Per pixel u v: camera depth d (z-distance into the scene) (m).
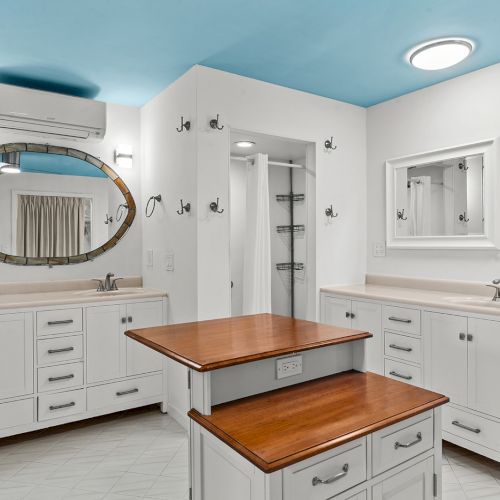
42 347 2.61
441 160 3.07
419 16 2.18
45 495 2.08
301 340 1.50
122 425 2.89
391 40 2.44
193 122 2.75
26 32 2.30
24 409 2.55
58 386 2.66
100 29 2.28
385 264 3.52
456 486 2.13
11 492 2.11
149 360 3.00
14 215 3.06
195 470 1.28
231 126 2.87
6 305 2.49
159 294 3.04
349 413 1.23
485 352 2.25
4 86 2.76
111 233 3.42
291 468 1.01
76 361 2.72
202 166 2.74
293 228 4.60
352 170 3.59
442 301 2.56
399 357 2.72
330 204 3.44
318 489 1.06
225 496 1.15
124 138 3.49
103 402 2.82
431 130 3.15
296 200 4.57
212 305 2.78
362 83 3.10
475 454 2.46
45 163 3.18
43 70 2.79
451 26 2.28
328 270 3.43
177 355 1.32
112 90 3.16
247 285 3.17
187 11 2.11
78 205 3.29
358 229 3.63
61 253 3.22
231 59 2.66
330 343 1.50
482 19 2.21
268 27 2.28
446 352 2.44
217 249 2.81
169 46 2.48
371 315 2.92
